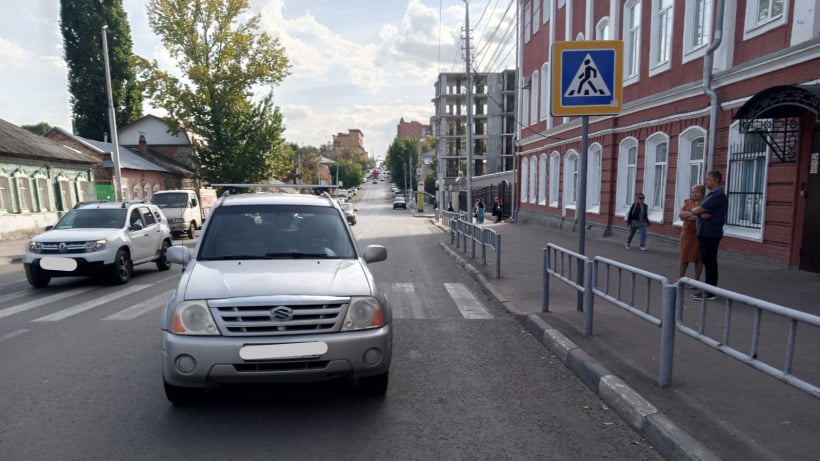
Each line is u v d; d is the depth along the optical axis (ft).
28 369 16.98
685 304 22.61
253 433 12.34
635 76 51.78
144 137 136.67
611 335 19.08
